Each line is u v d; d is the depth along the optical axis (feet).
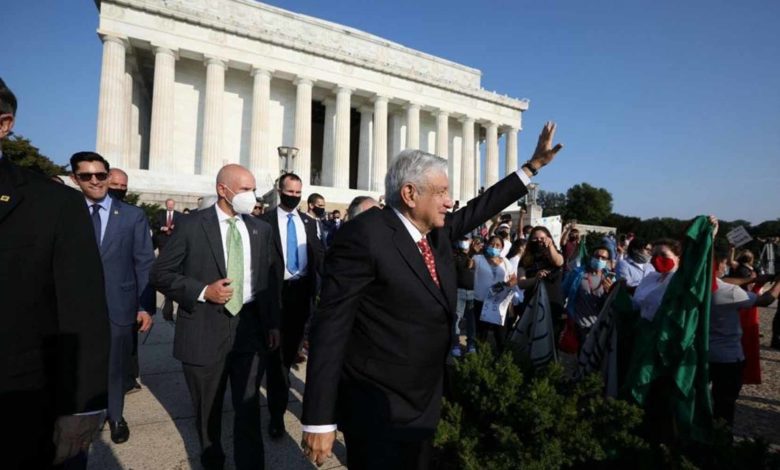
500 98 166.81
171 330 29.40
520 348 15.66
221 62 118.32
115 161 103.60
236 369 12.71
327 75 132.87
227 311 12.62
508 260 26.68
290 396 19.17
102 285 6.93
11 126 6.36
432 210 8.06
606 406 12.34
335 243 7.89
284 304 17.72
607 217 272.92
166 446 14.15
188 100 123.75
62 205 6.65
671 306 13.42
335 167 134.51
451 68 165.58
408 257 7.71
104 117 103.30
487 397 12.44
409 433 7.55
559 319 23.25
